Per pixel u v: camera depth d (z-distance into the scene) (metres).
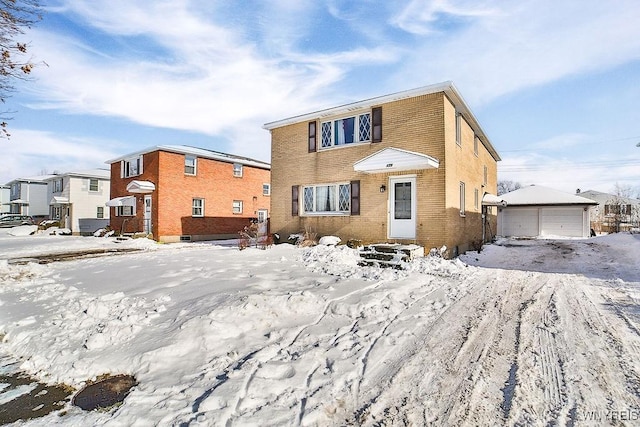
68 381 3.16
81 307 5.23
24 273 8.45
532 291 6.29
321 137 14.16
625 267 9.00
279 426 2.35
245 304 4.59
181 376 3.07
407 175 11.47
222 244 18.64
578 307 5.23
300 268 8.09
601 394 2.77
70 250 14.85
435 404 2.66
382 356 3.50
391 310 4.96
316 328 4.21
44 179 33.44
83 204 30.00
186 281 6.69
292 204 14.88
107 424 2.41
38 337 4.20
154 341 3.75
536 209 23.19
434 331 4.24
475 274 7.91
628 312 4.96
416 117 11.39
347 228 12.98
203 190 22.33
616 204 35.59
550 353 3.58
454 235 11.54
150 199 20.73
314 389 2.84
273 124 15.32
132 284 6.70
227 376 3.00
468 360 3.43
